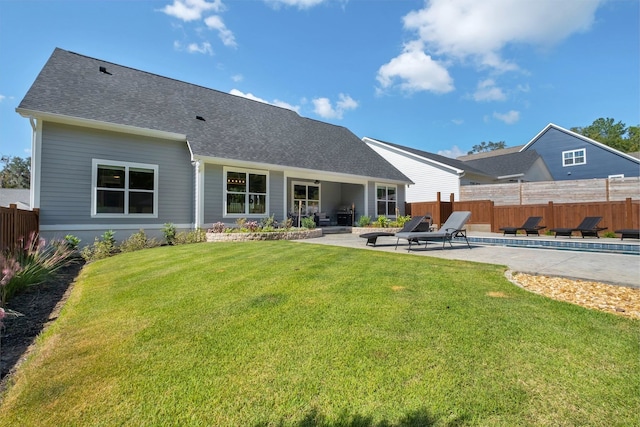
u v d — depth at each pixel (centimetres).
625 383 227
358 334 308
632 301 416
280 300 410
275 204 1348
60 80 1063
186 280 526
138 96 1218
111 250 955
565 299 429
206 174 1160
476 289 450
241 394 225
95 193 993
